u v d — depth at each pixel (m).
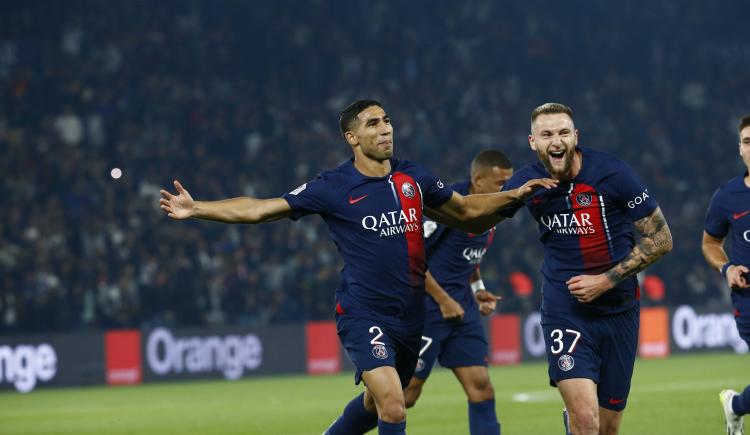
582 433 22.25
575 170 22.77
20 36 96.25
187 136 92.00
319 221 85.94
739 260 27.95
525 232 89.88
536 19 121.25
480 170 29.48
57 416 46.12
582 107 113.25
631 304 23.16
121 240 77.88
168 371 67.56
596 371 22.95
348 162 23.41
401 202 22.86
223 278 76.69
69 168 82.62
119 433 39.09
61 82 91.12
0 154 82.25
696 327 83.56
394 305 22.88
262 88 101.56
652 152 109.88
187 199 21.50
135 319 72.94
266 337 70.69
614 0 125.62
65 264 72.81
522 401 46.31
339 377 68.12
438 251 30.06
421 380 30.45
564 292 23.09
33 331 69.69
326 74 106.12
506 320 77.50
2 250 71.88
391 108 102.94
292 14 109.50
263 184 89.75
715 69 123.50
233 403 50.44
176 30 102.56
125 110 91.38
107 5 101.44
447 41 115.50
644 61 123.81
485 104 108.56
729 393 29.42
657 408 41.81
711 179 108.81
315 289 78.50
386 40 111.38
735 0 131.88
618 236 23.03
